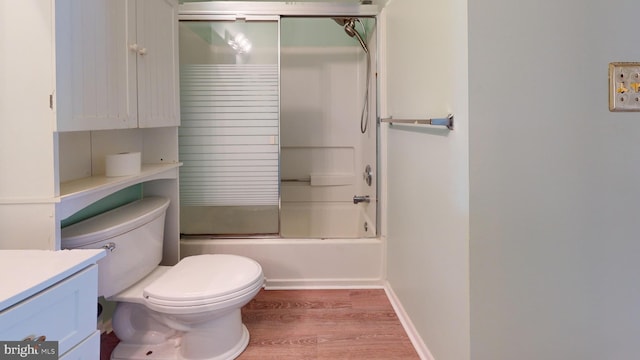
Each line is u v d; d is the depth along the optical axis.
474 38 1.16
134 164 1.70
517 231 1.20
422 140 1.64
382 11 2.41
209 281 1.58
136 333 1.67
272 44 2.46
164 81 1.89
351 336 1.85
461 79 1.21
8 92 1.12
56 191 1.16
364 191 2.95
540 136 1.18
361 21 2.70
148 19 1.71
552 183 1.19
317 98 3.17
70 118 1.17
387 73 2.34
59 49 1.12
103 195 1.42
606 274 1.22
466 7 1.16
